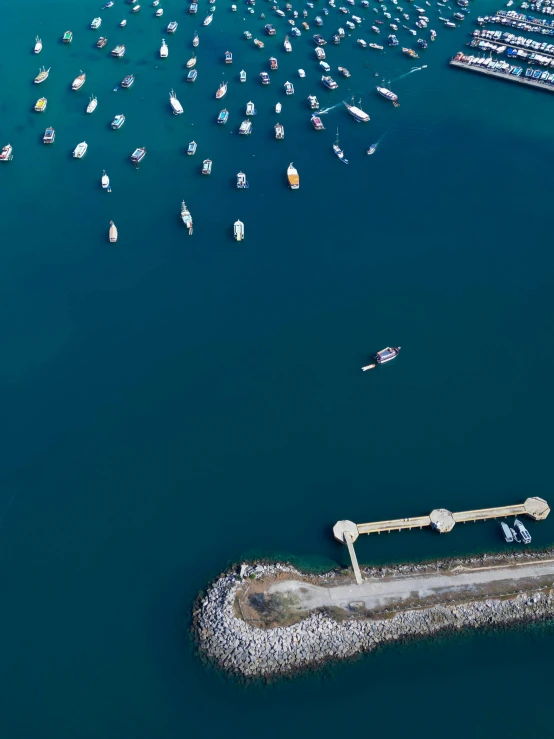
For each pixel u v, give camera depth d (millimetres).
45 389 121750
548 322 135500
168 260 147875
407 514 104438
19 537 101375
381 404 120438
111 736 83062
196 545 100562
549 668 89000
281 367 126625
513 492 107500
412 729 84188
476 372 125938
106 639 90875
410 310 137875
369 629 90500
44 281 142500
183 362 127125
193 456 112000
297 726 84250
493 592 94188
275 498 106438
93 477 108875
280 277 144500
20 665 88688
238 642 88938
